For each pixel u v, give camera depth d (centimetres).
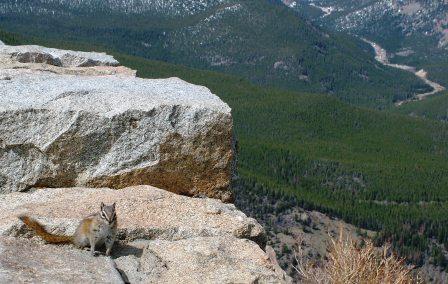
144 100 1547
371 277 1122
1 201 1369
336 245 1159
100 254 1105
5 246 1061
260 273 1053
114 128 1488
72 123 1462
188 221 1278
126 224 1225
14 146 1453
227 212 1330
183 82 1852
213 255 1107
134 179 1516
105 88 1647
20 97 1529
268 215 15362
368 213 17825
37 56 2622
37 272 984
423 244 15962
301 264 1186
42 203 1294
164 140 1519
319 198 17962
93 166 1495
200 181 1584
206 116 1544
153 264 1103
